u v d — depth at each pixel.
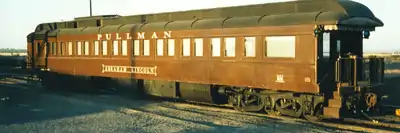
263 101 12.95
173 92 15.84
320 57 11.16
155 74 16.12
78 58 20.00
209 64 14.00
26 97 18.42
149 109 14.38
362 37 12.25
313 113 11.66
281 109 12.50
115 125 11.42
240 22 13.10
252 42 12.72
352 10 11.38
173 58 15.33
